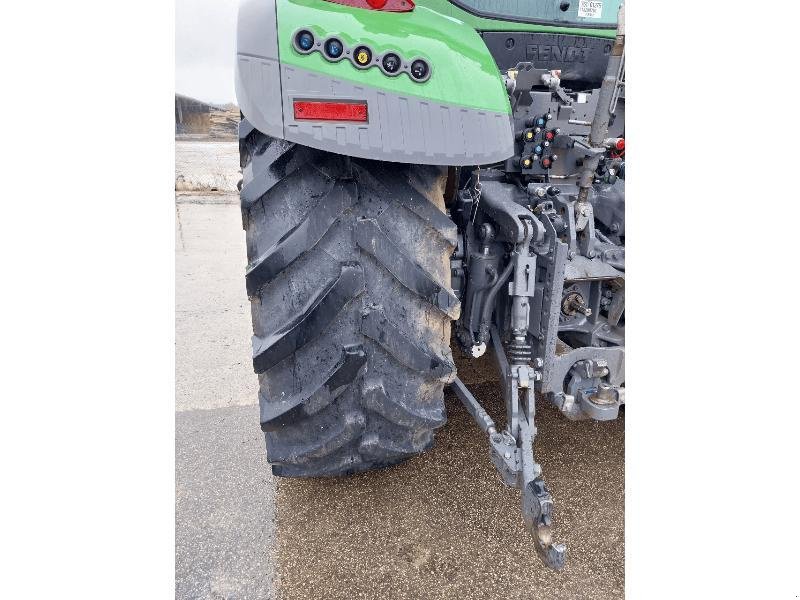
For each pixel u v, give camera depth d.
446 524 2.04
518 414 1.80
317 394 1.50
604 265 2.09
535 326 1.97
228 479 2.29
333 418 1.61
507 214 1.82
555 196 2.07
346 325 1.50
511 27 2.32
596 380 2.01
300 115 1.26
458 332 2.18
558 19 2.35
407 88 1.31
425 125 1.33
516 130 2.11
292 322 1.44
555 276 1.86
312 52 1.26
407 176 1.48
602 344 2.23
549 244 1.87
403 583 1.80
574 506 2.13
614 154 2.11
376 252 1.43
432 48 1.36
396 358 1.54
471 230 2.08
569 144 2.12
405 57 1.31
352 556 1.90
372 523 2.04
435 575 1.83
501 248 2.03
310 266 1.44
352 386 1.57
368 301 1.49
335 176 1.40
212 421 2.75
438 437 2.52
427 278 1.50
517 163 2.08
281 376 1.56
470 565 1.87
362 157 1.29
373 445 1.66
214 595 1.76
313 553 1.92
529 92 2.09
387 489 2.21
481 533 2.00
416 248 1.50
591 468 2.35
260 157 1.52
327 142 1.27
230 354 3.53
